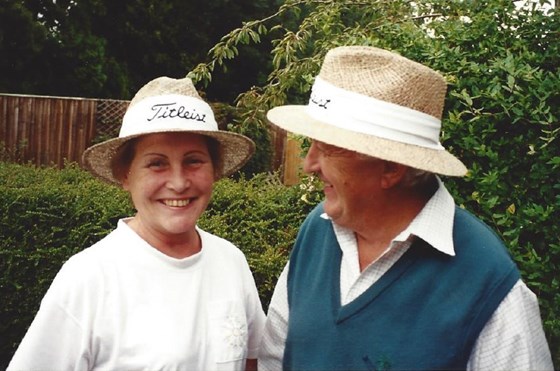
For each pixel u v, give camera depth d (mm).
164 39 16312
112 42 16062
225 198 4488
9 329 4309
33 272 4262
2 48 13578
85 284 1941
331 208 1894
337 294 1899
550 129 3084
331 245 2004
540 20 3449
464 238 1791
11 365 1930
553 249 2992
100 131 11750
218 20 17203
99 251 2014
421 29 3811
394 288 1789
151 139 2025
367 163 1795
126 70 15703
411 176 1818
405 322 1761
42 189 4328
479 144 3176
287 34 4844
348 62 1832
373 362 1774
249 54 16438
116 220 4336
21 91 14055
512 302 1686
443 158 1808
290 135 3982
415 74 1781
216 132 2070
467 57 3391
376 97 1772
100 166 2207
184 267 2047
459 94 3178
